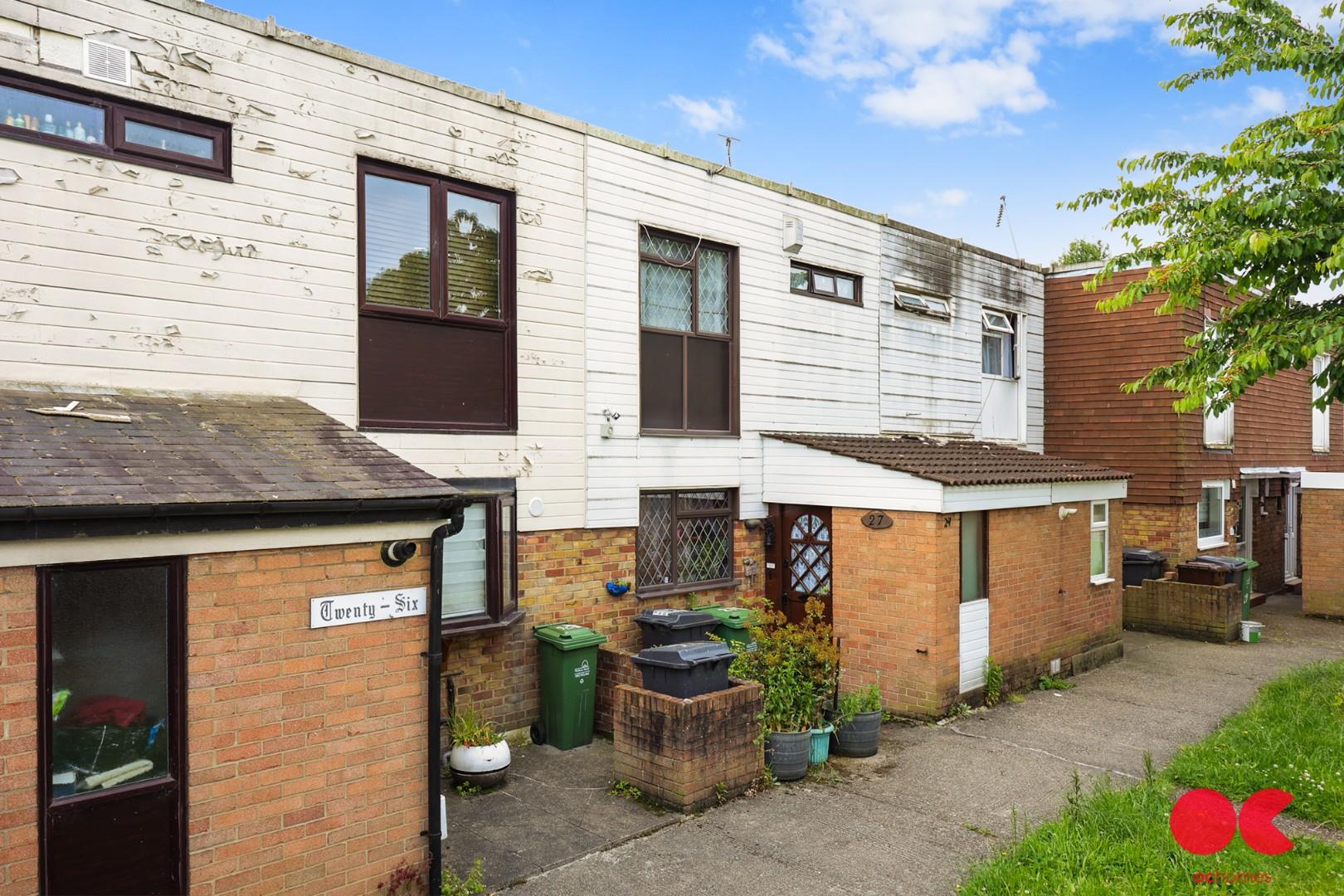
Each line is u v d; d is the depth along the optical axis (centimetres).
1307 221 828
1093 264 1509
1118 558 1194
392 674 481
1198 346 917
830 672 758
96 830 388
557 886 514
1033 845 538
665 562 937
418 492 486
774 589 1007
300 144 659
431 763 494
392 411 710
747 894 508
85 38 565
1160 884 494
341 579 462
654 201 909
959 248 1341
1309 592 1533
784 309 1057
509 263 789
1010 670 970
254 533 429
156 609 409
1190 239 908
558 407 822
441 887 501
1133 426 1477
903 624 881
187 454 470
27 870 366
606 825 600
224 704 423
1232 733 787
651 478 903
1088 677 1068
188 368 605
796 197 1072
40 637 374
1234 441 1656
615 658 785
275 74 647
